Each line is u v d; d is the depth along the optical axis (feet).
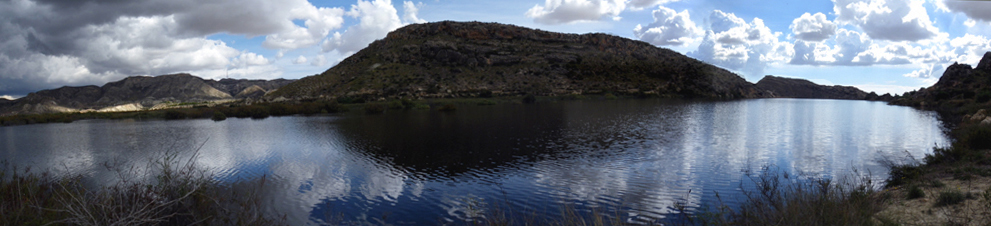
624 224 34.32
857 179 46.21
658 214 36.94
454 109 212.43
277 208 41.91
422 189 48.62
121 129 147.95
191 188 24.77
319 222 37.76
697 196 42.57
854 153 67.46
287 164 66.03
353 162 66.64
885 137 87.92
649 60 508.12
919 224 22.59
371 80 428.15
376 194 47.01
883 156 63.67
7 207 22.66
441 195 45.91
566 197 43.50
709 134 95.96
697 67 491.31
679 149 73.26
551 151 73.00
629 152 70.54
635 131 103.09
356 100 324.19
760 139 86.48
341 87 420.36
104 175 56.65
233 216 27.63
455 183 51.08
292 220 38.19
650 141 84.07
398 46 535.19
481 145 82.53
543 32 568.82
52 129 159.12
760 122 127.34
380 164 64.39
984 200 25.22
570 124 123.85
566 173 54.95
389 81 421.18
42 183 27.94
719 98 363.56
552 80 413.80
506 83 408.46
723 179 49.80
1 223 20.22
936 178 35.78
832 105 256.11
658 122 128.36
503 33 559.38
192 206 24.00
